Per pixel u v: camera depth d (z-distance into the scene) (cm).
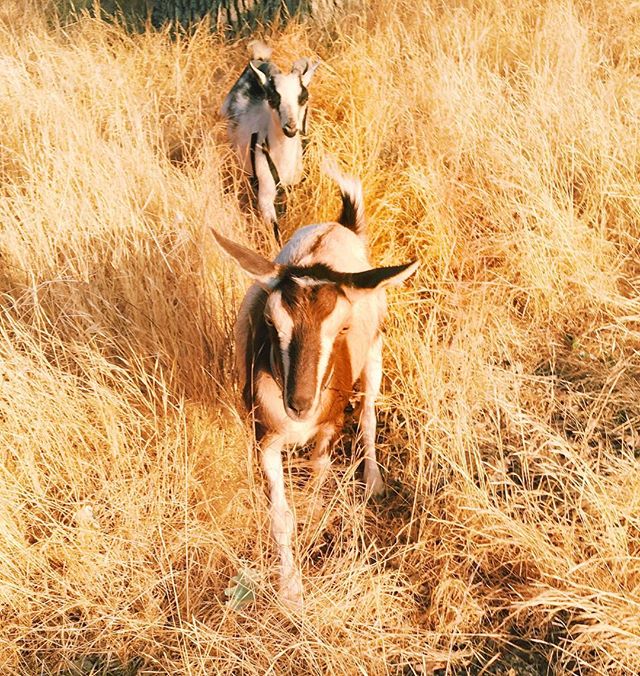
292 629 360
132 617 360
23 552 372
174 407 425
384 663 346
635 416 462
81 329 450
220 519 393
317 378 336
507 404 437
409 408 464
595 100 623
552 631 362
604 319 526
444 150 608
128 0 931
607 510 372
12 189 572
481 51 736
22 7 896
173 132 707
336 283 343
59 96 648
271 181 650
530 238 540
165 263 499
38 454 409
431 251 555
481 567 387
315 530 405
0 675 343
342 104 713
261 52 718
